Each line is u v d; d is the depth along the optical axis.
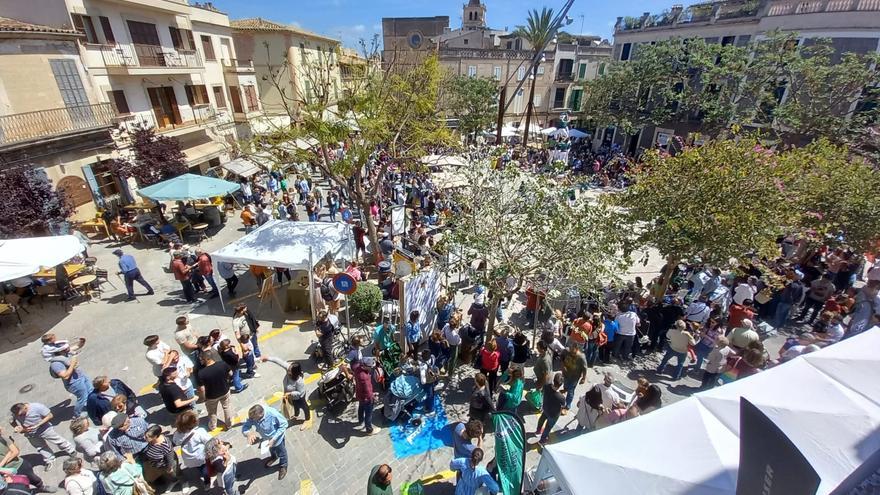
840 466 4.22
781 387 5.21
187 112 21.75
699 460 4.18
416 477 6.23
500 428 5.55
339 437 6.91
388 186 20.39
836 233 11.09
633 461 4.21
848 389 5.18
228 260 10.05
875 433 4.53
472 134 33.56
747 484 2.37
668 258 10.23
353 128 12.04
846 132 18.59
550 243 7.20
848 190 10.58
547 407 6.41
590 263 7.19
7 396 7.69
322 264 10.68
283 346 9.31
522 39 44.09
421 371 7.13
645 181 9.48
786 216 8.79
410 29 59.50
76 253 9.35
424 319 9.41
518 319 10.62
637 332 8.99
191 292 11.19
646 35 31.94
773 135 21.30
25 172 12.33
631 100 28.56
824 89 19.17
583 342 8.17
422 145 14.59
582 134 33.03
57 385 8.00
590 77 44.97
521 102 45.06
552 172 9.07
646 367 8.83
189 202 17.91
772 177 8.41
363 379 6.60
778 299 10.22
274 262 9.80
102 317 10.38
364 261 13.87
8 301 9.98
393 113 13.49
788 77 20.86
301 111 12.94
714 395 5.02
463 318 10.71
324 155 12.41
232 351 7.45
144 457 5.52
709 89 25.08
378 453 6.63
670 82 26.52
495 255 7.71
